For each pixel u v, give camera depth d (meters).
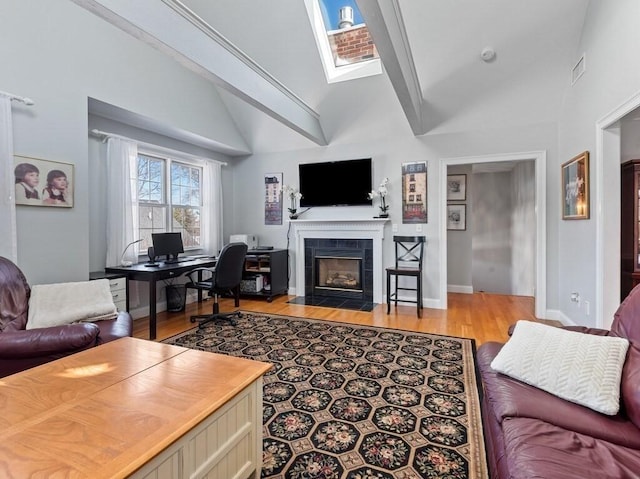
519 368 1.54
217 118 4.90
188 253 5.03
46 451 0.99
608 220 2.88
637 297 1.58
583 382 1.37
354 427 1.91
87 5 1.95
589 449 1.07
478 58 3.71
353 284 5.27
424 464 1.61
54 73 2.96
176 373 1.50
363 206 5.04
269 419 1.99
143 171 4.39
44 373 1.50
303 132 4.53
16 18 2.71
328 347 3.14
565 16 3.22
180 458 1.11
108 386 1.38
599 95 2.90
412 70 3.55
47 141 2.92
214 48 2.85
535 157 4.07
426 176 4.62
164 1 2.35
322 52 4.17
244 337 3.41
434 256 4.62
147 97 3.80
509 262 6.66
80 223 3.18
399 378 2.51
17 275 2.51
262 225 5.73
